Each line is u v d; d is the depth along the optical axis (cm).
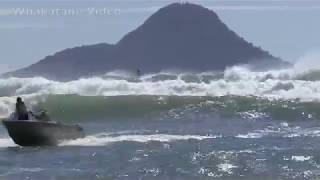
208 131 14262
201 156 10788
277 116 16950
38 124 12450
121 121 16800
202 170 9669
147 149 11644
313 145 11894
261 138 12962
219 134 13688
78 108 18850
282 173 9381
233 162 10244
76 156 11175
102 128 15275
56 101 19400
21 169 10094
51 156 11262
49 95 19688
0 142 13125
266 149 11462
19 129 12444
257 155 10838
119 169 9888
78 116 18138
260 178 9081
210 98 18825
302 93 19938
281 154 10906
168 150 11488
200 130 14462
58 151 11812
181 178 9162
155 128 15000
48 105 19212
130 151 11469
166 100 18900
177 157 10744
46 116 13050
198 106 18238
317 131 14075
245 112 17488
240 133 13850
